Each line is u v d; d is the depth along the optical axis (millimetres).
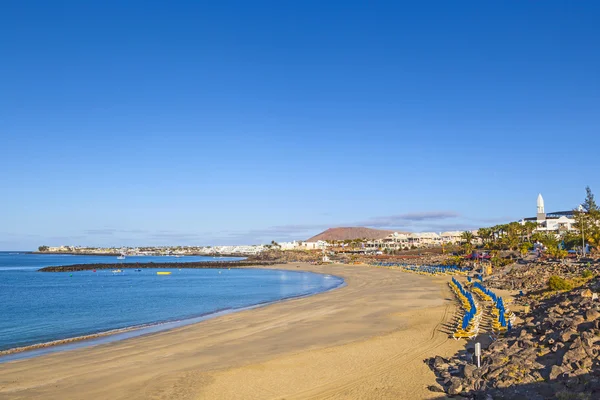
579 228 96812
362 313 42156
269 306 51906
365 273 114062
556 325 23047
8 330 40938
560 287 41406
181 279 115312
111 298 69188
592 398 14844
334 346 28109
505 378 17953
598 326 20406
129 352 29109
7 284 101875
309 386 20531
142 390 20812
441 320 35562
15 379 23141
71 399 19875
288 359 25234
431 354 25000
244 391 20172
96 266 178125
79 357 28062
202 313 49781
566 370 17094
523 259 89812
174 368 24453
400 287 68250
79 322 45062
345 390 19766
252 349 28562
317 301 54812
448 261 119875
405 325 34500
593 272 49969
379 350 26453
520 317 32812
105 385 21766
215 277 122375
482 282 65438
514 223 133500
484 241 151750
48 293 79125
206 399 19359
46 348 31750
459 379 19188
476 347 20453
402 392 19109
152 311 52750
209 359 26297
